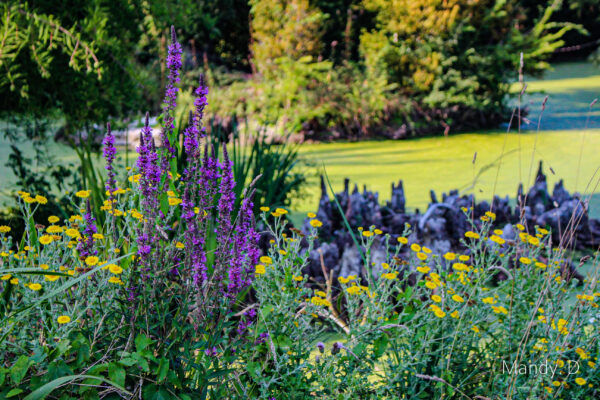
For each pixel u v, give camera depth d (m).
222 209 2.18
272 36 15.35
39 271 1.74
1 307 2.14
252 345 2.26
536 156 9.66
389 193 7.74
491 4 14.42
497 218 5.68
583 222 5.30
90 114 5.85
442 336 2.42
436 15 13.71
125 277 2.09
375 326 2.27
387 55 13.79
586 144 10.33
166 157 2.39
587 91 16.38
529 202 5.89
